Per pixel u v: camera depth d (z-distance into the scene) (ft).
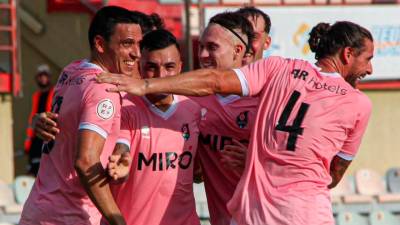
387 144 102.37
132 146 40.40
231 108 42.45
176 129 40.91
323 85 39.09
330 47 39.91
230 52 42.45
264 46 45.29
